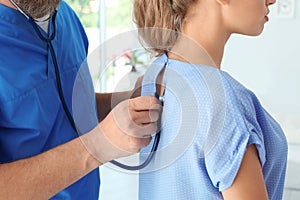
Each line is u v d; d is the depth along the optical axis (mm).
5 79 1010
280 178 875
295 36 3061
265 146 818
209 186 774
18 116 1017
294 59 3096
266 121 813
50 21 1146
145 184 901
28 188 832
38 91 1058
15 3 1068
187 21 835
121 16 3912
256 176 751
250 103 782
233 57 3211
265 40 3121
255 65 3180
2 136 1021
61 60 1148
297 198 2074
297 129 2717
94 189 1221
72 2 3941
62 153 833
